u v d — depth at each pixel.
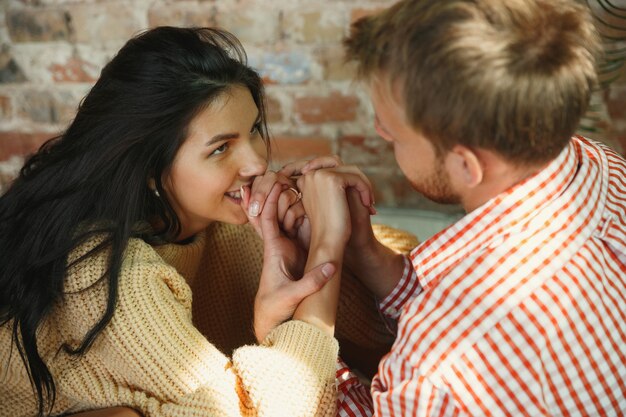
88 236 0.94
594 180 0.76
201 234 1.12
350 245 1.04
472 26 0.63
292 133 1.85
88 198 0.98
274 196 1.02
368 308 1.14
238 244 1.20
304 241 1.08
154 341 0.89
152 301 0.90
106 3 1.77
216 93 0.96
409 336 0.72
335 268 0.94
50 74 1.86
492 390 0.69
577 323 0.70
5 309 0.96
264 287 0.99
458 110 0.65
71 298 0.92
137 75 0.95
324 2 1.71
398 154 0.75
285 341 0.90
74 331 0.93
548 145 0.68
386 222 1.83
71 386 0.93
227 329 1.24
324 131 1.84
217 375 0.90
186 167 0.98
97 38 1.81
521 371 0.68
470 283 0.71
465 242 0.74
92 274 0.92
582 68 0.66
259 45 1.77
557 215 0.72
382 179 1.87
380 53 0.68
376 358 1.20
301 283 0.93
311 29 1.74
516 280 0.70
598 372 0.71
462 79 0.63
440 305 0.71
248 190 1.03
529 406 0.68
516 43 0.63
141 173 0.98
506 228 0.72
